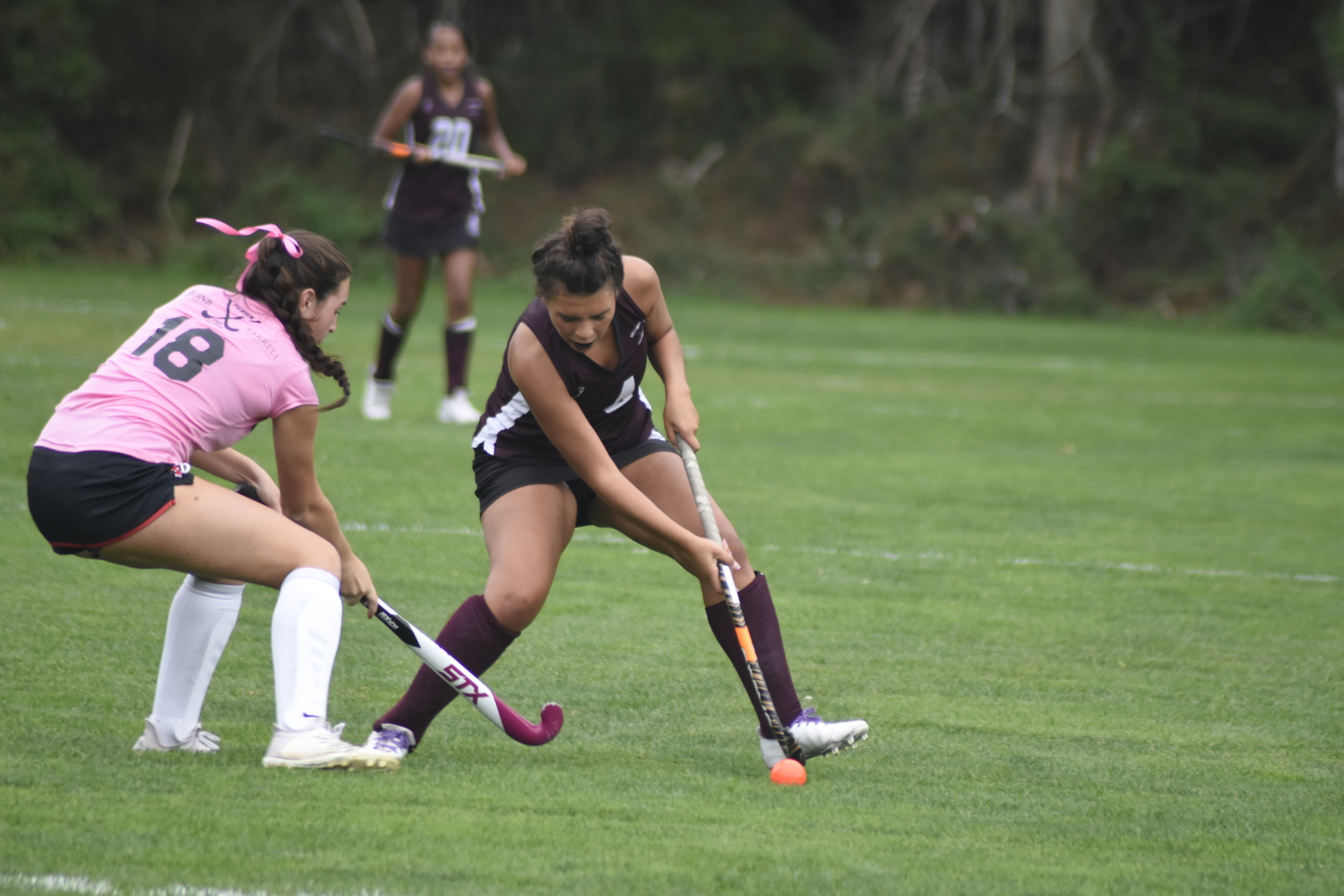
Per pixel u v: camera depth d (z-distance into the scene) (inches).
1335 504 1179.3
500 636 499.8
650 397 1745.8
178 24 4389.8
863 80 5004.9
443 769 490.9
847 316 3636.8
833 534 979.3
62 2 3641.7
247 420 477.4
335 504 981.2
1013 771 519.5
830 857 412.5
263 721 540.4
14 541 816.3
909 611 778.8
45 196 3767.2
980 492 1176.2
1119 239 4276.6
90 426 458.6
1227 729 586.2
